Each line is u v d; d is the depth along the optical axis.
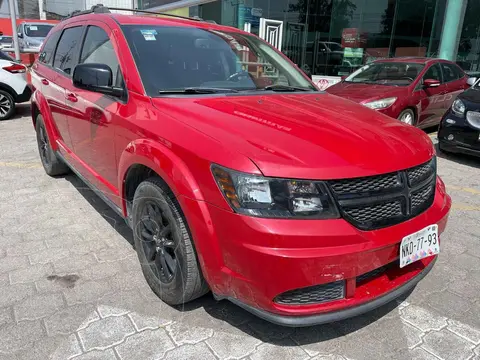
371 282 2.31
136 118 2.70
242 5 12.93
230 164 2.04
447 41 11.10
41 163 5.69
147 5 15.44
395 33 15.08
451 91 8.24
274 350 2.32
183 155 2.26
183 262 2.38
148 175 2.78
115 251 3.34
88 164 3.66
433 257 2.63
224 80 3.22
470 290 2.97
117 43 3.14
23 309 2.59
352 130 2.44
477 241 3.73
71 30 4.22
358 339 2.44
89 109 3.31
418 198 2.41
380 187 2.17
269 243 1.94
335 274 2.01
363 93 7.22
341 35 15.26
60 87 3.98
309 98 3.21
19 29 16.73
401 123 2.85
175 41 3.29
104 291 2.80
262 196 1.99
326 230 1.99
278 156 2.06
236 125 2.34
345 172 2.06
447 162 6.34
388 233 2.15
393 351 2.35
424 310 2.73
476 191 5.07
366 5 14.96
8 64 8.89
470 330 2.54
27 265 3.10
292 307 2.07
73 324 2.47
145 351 2.28
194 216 2.17
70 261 3.17
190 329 2.46
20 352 2.24
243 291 2.09
